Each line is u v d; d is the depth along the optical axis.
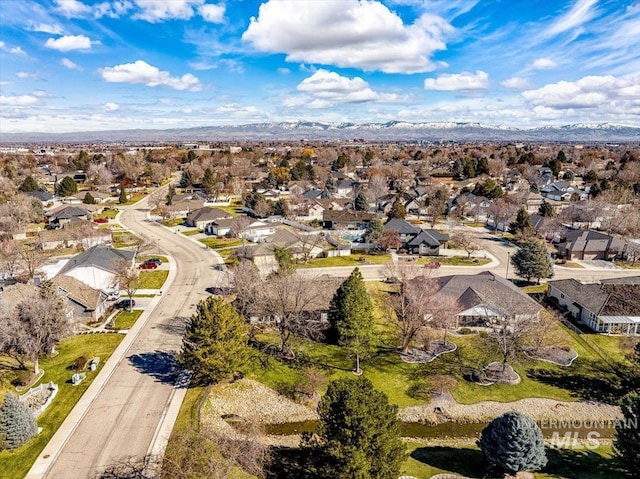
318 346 47.91
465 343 48.56
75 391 38.53
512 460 28.98
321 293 50.66
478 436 35.53
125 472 29.50
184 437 31.88
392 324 53.06
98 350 45.75
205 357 38.00
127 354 45.03
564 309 57.88
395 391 40.81
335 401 25.64
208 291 62.94
